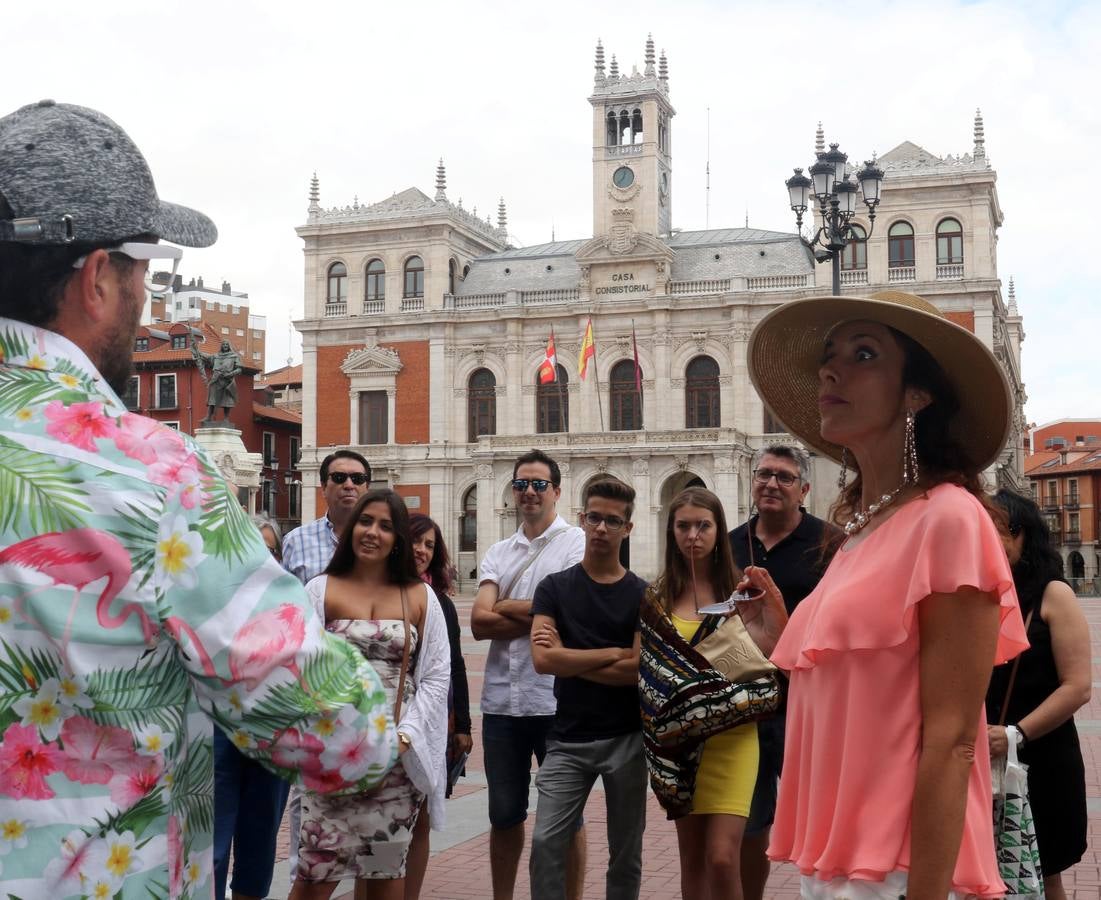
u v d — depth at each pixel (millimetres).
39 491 2240
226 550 2336
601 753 6508
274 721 2352
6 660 2193
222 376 37500
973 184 54438
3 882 2141
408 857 7355
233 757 6820
